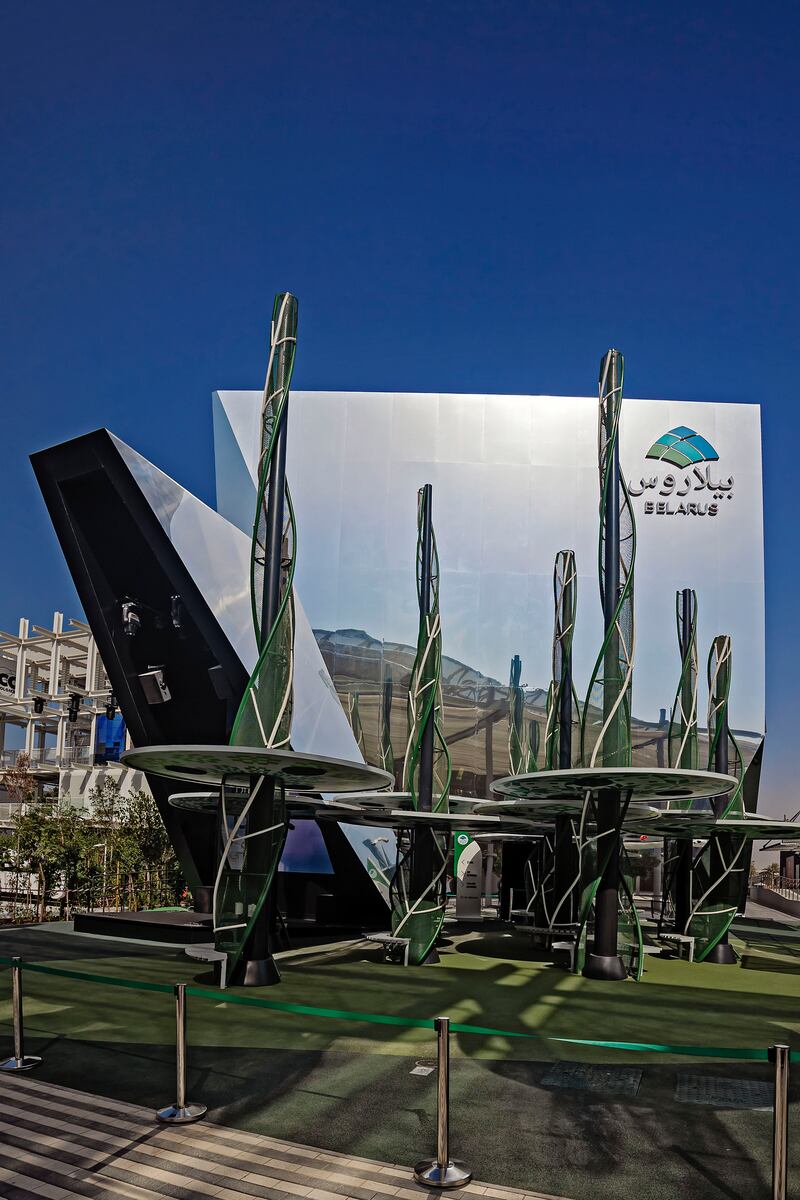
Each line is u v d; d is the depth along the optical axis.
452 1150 5.65
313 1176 5.17
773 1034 9.93
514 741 30.14
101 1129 5.91
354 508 32.53
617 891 14.59
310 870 21.48
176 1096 6.47
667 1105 6.70
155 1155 5.45
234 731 12.32
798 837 18.30
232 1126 6.02
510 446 32.84
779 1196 4.54
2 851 22.75
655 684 31.70
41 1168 5.22
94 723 42.78
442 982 13.31
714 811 18.44
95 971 13.20
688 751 20.44
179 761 12.13
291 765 12.11
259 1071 7.47
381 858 20.97
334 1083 7.16
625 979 14.16
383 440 32.88
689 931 17.61
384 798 16.86
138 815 27.33
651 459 33.09
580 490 32.59
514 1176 5.23
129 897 23.45
